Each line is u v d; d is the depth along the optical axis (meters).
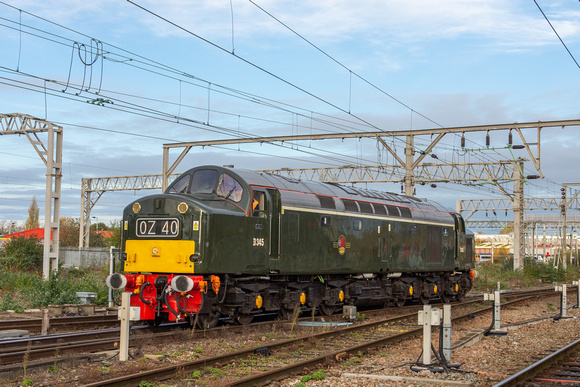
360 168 45.19
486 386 9.48
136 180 60.97
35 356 10.58
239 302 15.20
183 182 16.53
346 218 19.67
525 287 46.38
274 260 16.47
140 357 11.03
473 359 12.09
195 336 13.65
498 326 16.72
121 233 15.43
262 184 16.47
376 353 12.64
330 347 13.05
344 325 17.08
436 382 9.72
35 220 80.19
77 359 10.48
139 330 14.13
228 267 14.87
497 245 116.94
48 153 27.08
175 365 9.81
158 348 12.12
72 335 12.81
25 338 12.24
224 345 12.87
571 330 17.62
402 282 23.48
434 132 28.91
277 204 16.77
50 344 11.76
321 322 17.52
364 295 21.08
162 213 14.73
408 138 29.42
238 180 15.95
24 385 8.85
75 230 65.44
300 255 17.47
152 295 14.34
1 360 10.02
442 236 26.03
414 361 11.77
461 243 27.86
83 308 19.38
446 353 11.41
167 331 14.48
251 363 10.98
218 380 9.42
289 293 17.45
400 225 22.83
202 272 14.17
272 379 9.70
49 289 21.58
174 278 13.45
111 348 11.88
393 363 11.59
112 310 20.17
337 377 10.12
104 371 9.75
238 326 14.98
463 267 27.94
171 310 14.08
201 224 14.28
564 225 60.72
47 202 27.00
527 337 15.77
